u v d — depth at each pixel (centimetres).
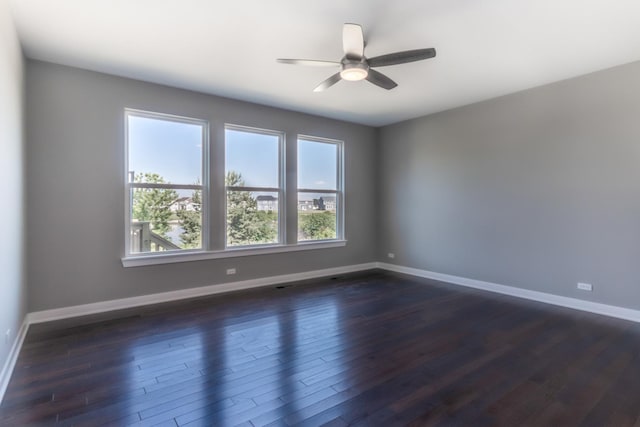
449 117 507
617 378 230
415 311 373
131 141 387
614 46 307
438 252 526
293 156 514
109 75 365
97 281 362
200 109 425
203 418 186
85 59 329
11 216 248
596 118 364
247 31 280
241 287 465
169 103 402
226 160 454
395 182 592
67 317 344
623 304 349
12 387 216
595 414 191
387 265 609
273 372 238
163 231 407
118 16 256
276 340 293
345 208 580
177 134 416
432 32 281
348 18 260
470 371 239
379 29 276
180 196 419
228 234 458
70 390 213
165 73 365
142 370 240
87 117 354
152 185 399
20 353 264
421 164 548
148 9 247
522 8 247
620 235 350
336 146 580
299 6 244
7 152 235
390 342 290
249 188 475
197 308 379
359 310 376
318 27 274
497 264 453
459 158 495
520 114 426
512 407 197
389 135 601
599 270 364
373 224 622
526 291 424
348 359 258
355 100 462
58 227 340
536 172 412
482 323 336
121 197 374
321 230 559
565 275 390
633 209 342
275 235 505
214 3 240
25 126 313
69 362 250
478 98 455
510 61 338
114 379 227
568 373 237
